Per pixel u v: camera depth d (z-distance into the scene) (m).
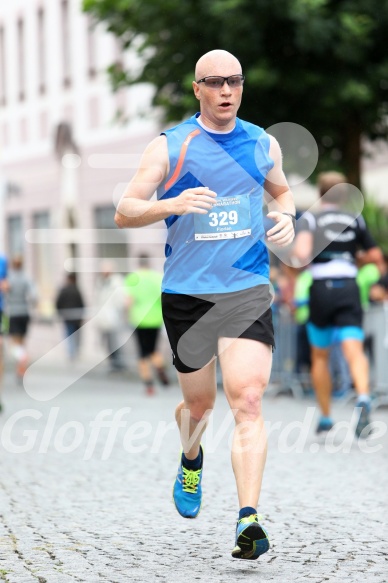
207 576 10.76
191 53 35.94
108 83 38.44
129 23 36.69
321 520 13.62
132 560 11.51
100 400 31.72
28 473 17.67
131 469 18.05
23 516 14.02
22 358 40.41
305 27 33.41
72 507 14.66
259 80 34.25
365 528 13.11
